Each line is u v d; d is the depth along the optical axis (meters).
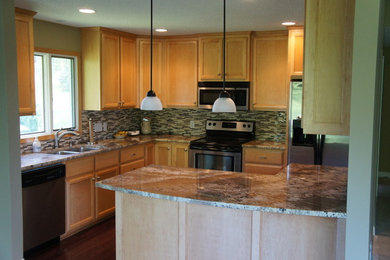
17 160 2.84
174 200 2.65
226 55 5.46
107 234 4.42
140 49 5.72
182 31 5.34
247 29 5.15
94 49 4.99
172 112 6.28
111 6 3.75
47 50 4.59
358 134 1.94
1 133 2.77
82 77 5.11
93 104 5.07
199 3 3.60
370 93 1.90
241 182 3.04
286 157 4.98
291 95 4.71
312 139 4.65
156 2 3.56
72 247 4.05
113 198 4.97
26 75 3.89
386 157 3.48
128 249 2.98
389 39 3.35
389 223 3.35
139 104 5.77
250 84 5.42
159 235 2.84
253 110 5.54
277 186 2.93
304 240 2.47
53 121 4.82
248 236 2.58
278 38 5.23
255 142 5.48
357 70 1.92
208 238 2.69
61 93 4.92
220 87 5.52
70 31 4.90
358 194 1.97
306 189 2.84
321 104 2.42
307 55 2.43
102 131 5.55
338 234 2.38
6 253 2.85
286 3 3.58
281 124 5.62
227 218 2.62
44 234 3.93
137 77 5.74
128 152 5.18
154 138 5.81
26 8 3.82
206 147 5.38
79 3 3.62
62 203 4.12
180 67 5.76
